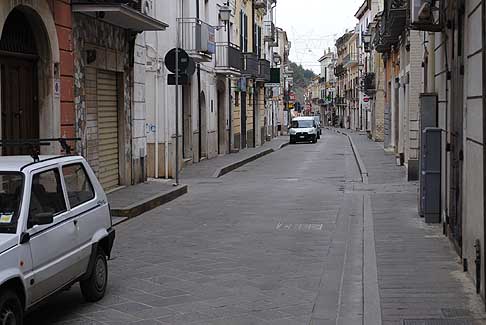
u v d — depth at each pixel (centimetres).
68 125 1430
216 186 2148
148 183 1966
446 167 1104
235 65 3506
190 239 1194
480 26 710
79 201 758
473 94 761
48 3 1322
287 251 1082
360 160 3098
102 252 807
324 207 1599
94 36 1588
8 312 577
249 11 4450
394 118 3359
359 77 8194
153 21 1734
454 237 998
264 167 3017
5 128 1226
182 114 2702
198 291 834
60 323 707
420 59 2130
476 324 654
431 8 1095
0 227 614
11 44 1247
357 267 964
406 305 723
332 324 701
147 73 2214
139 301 790
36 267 627
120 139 1833
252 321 712
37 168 682
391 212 1431
